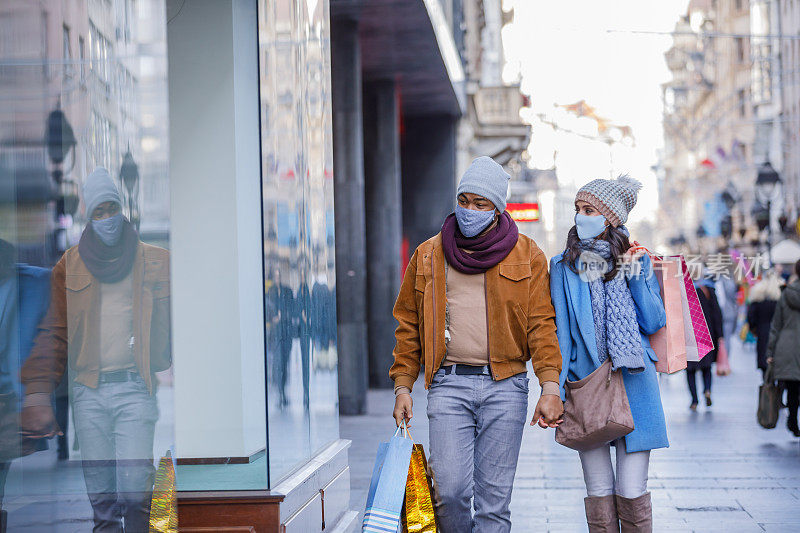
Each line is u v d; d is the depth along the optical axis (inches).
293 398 232.7
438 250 191.3
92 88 140.9
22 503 127.6
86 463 139.5
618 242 191.3
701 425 483.5
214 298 216.7
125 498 146.8
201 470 209.2
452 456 185.6
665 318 192.1
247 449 210.2
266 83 223.8
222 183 220.5
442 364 190.1
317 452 257.0
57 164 133.3
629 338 187.9
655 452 401.1
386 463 181.6
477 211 185.8
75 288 137.8
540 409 183.5
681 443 425.4
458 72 808.9
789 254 534.6
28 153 127.6
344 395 550.0
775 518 279.1
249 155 220.1
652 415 191.8
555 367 186.2
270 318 216.2
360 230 554.3
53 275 133.0
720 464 370.9
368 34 588.1
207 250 218.5
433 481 187.8
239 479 208.8
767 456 388.5
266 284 215.2
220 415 212.4
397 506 178.9
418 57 648.4
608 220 193.3
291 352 233.1
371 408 583.5
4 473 124.9
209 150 220.8
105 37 144.1
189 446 209.9
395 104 706.8
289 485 215.2
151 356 154.3
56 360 133.1
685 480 339.0
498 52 1172.5
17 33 125.7
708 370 558.3
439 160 898.1
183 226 220.1
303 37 259.4
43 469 131.3
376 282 696.4
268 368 212.8
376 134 697.6
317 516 236.7
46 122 131.2
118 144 147.9
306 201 256.1
